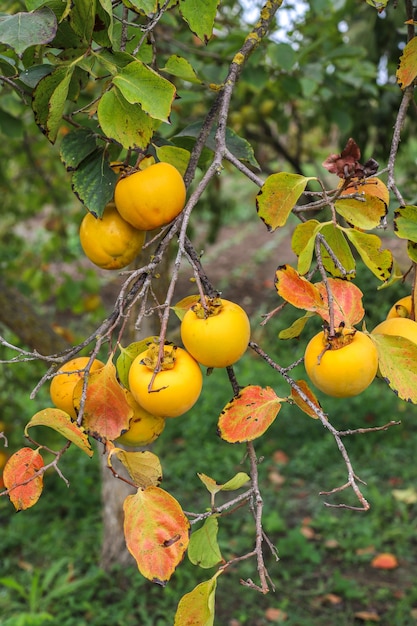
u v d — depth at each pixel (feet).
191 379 4.08
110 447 3.92
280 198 4.22
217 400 24.62
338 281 4.27
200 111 13.65
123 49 4.45
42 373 15.40
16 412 14.70
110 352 4.01
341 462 20.74
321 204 4.25
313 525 17.56
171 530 3.75
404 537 16.80
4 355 15.07
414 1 7.23
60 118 4.44
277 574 15.76
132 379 4.11
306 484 19.75
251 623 14.14
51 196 18.45
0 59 4.89
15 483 3.86
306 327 14.26
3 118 9.59
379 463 20.40
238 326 4.04
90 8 4.14
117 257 4.87
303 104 17.13
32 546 16.61
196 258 4.24
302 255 4.04
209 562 3.95
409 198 7.11
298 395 4.07
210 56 11.02
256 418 4.09
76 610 14.32
